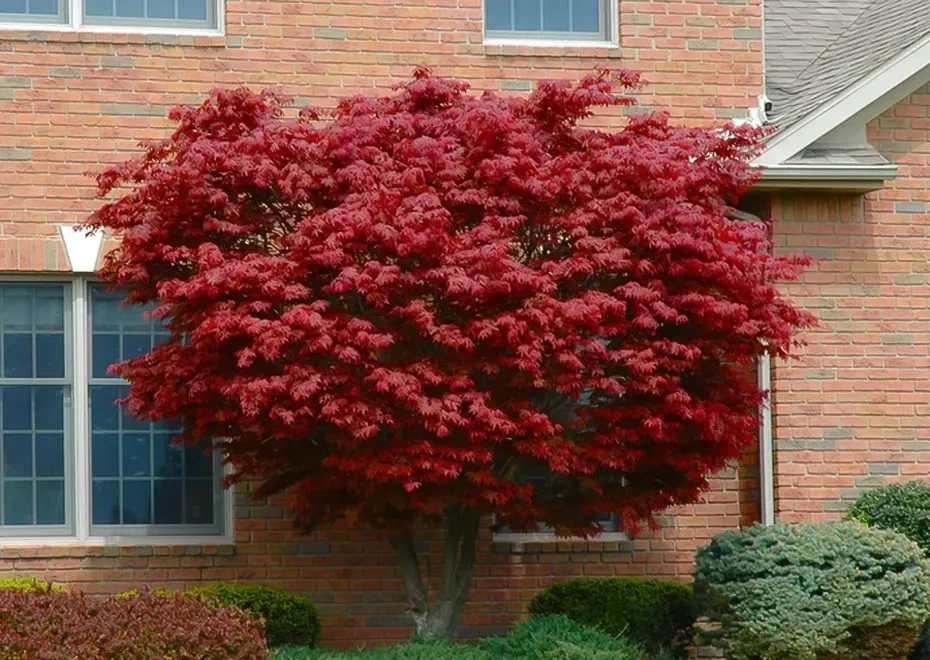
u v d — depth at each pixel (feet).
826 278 48.47
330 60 48.39
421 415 36.81
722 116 50.14
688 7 50.31
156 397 39.01
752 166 46.39
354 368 37.04
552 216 38.50
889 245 48.88
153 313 38.52
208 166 37.65
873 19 54.80
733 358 39.27
